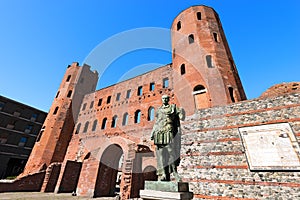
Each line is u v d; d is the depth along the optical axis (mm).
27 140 34812
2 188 16406
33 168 20781
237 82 15078
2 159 30438
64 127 24469
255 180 8461
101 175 16375
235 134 10172
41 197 13664
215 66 14703
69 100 26797
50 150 22234
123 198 11820
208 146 10617
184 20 19281
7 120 32844
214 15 19125
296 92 9562
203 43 16234
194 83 14477
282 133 8844
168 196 3809
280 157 8367
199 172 10086
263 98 10391
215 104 12695
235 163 9320
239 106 10977
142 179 14125
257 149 9094
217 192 9023
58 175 19406
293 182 7652
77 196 15156
